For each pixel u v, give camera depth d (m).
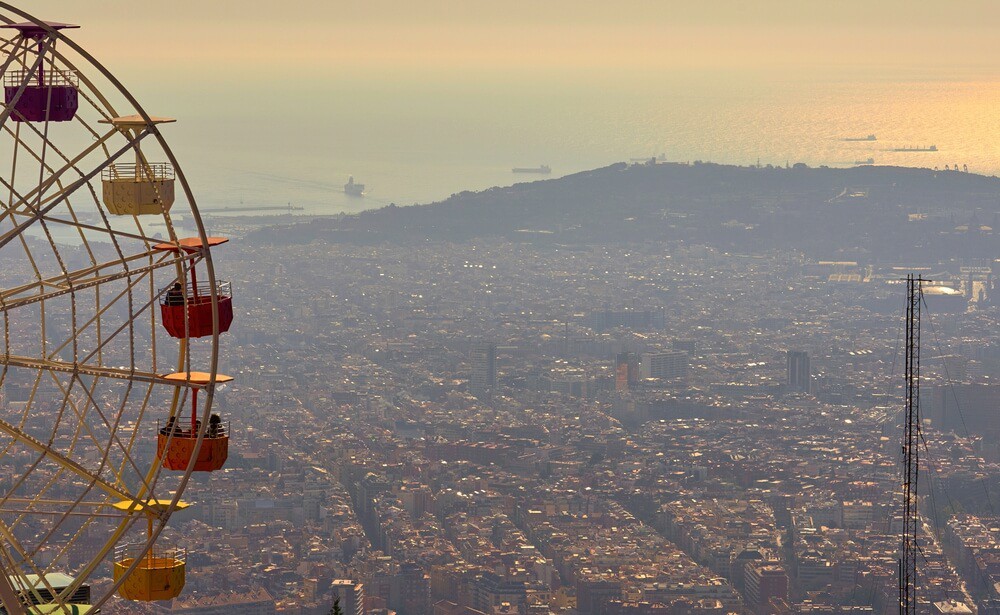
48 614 65.88
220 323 68.06
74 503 63.06
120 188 68.00
